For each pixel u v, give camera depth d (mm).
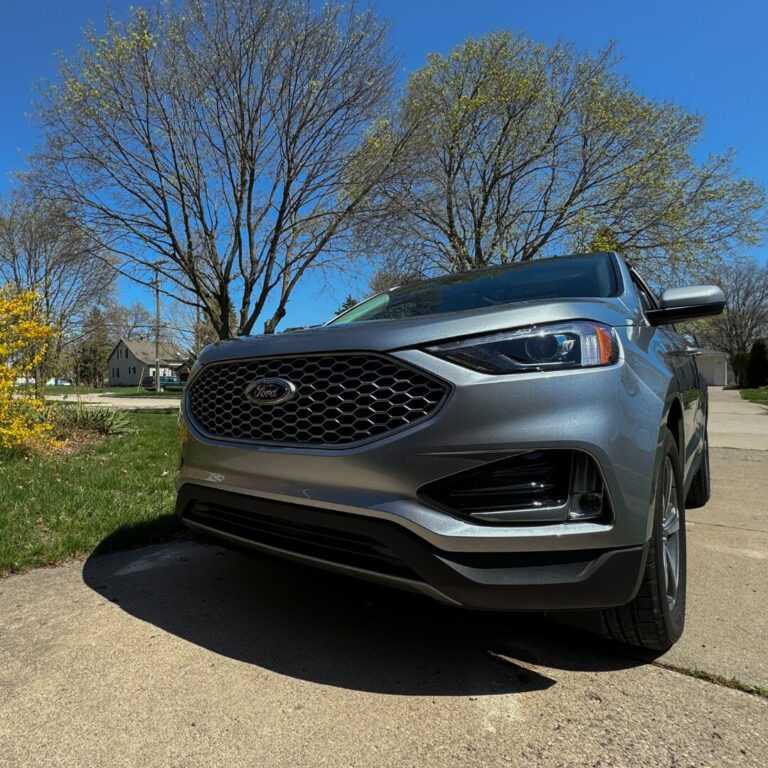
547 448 1756
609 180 17734
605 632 2117
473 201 18734
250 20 13617
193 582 2928
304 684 1981
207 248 16297
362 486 1888
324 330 2182
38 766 1571
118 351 78625
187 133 14672
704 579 2961
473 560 1772
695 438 3787
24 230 19547
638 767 1557
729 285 50344
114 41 13305
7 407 6133
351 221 15875
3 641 2268
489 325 1884
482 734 1706
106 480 5020
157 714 1801
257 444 2162
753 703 1850
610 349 1920
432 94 16891
